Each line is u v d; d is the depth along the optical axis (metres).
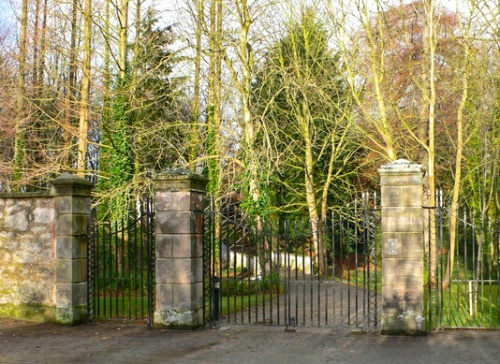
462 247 20.91
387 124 17.81
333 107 22.80
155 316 10.46
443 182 24.94
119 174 19.19
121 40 20.36
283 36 22.88
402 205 9.65
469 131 18.83
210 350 8.80
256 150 19.11
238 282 16.91
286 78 20.59
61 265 10.95
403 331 9.53
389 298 9.62
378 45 19.70
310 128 24.52
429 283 10.00
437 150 24.12
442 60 20.67
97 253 11.38
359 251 28.52
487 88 16.31
